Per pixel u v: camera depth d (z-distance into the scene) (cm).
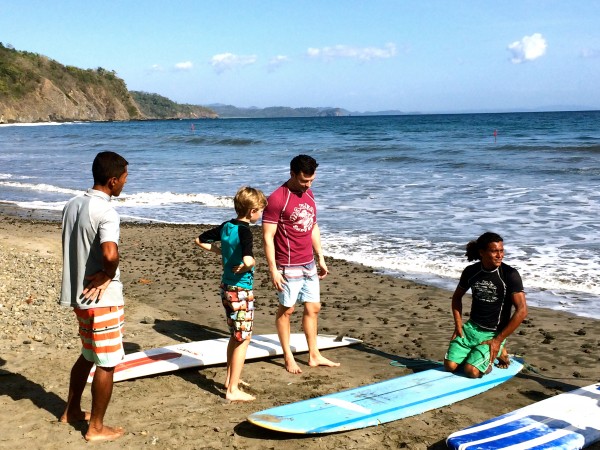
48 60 18588
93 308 393
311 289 573
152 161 3316
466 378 532
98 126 12188
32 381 526
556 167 2358
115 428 431
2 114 15250
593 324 730
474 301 550
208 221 1612
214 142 4853
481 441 402
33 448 407
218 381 544
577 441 404
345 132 6222
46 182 2570
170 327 724
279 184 2194
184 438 425
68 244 397
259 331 720
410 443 421
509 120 9238
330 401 479
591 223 1316
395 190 1939
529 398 510
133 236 1387
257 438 427
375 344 672
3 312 714
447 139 4378
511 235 1232
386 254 1137
